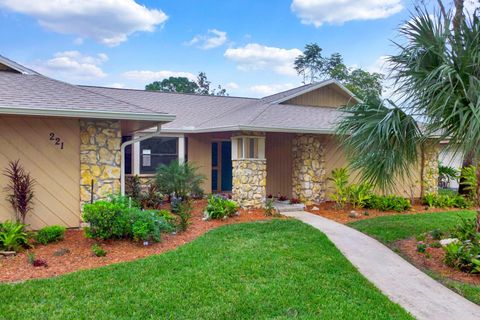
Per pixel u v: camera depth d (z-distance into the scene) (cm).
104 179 895
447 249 661
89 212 726
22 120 821
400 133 706
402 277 608
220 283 536
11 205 808
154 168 1448
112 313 442
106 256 665
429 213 1196
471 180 1270
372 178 802
